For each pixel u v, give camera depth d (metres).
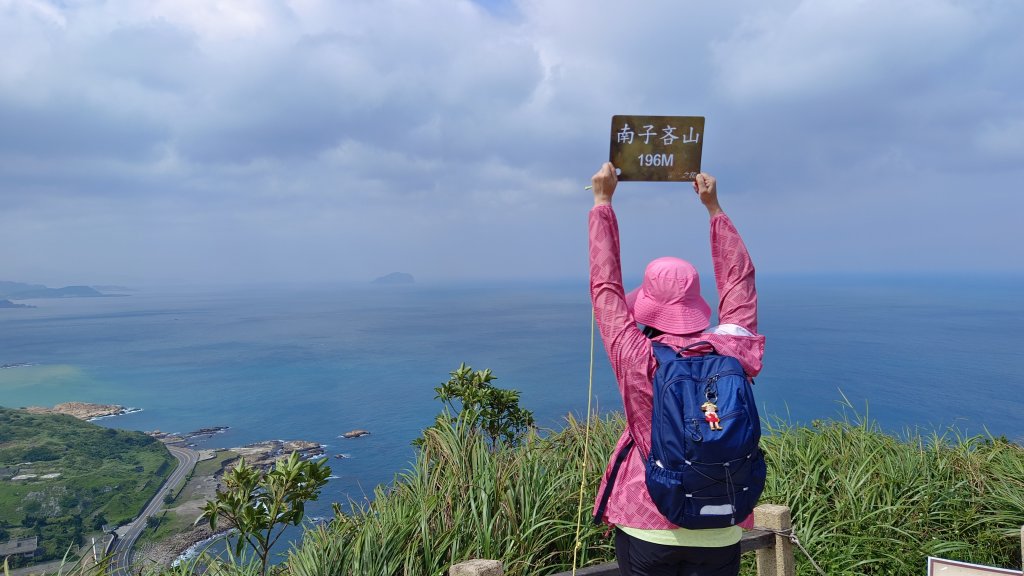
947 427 6.15
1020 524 4.84
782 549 3.61
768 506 3.70
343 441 163.25
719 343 2.30
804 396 182.88
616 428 5.29
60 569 3.45
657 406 2.08
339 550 3.75
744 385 2.07
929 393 194.00
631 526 2.23
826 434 6.07
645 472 2.14
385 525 3.87
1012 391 199.75
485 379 5.83
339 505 4.43
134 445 154.75
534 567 3.79
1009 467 5.45
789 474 5.40
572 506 4.25
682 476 1.97
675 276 2.41
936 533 4.93
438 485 4.40
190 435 181.50
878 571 4.70
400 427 181.38
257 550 3.54
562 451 5.07
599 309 2.40
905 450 5.66
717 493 1.97
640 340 2.28
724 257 2.81
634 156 2.78
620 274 2.47
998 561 4.77
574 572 2.89
